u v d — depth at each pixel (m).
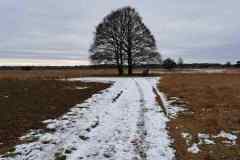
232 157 7.32
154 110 13.43
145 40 49.09
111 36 49.28
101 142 8.58
